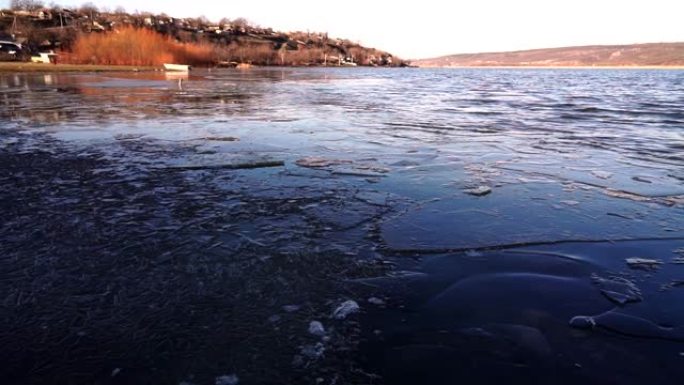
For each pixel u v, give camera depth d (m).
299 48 145.00
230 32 134.50
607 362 2.63
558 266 3.86
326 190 5.94
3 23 94.06
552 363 2.62
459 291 3.44
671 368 2.58
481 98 22.69
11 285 3.47
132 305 3.22
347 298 3.34
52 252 4.01
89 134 9.96
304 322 3.05
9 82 29.11
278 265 3.83
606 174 6.92
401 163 7.50
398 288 3.49
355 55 163.62
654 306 3.23
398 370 2.59
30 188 5.85
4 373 2.56
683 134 10.84
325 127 11.51
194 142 9.12
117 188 5.89
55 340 2.84
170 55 70.25
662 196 5.83
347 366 2.63
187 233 4.45
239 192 5.79
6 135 9.76
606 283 3.56
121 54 64.25
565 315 3.11
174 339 2.86
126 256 3.95
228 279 3.59
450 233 4.56
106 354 2.72
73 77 36.06
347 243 4.29
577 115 14.82
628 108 17.28
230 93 23.25
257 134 10.22
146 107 15.72
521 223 4.85
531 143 9.49
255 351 2.76
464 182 6.39
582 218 5.01
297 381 2.52
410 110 16.08
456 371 2.57
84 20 110.50
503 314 3.12
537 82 45.94
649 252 4.16
